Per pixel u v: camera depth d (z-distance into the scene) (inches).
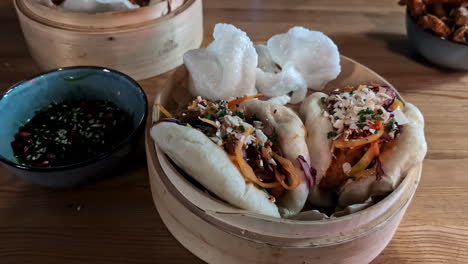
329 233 6.8
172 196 7.3
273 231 6.6
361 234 6.9
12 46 13.8
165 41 11.9
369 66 13.2
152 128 7.6
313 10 16.0
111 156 8.2
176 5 12.1
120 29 11.1
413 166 7.8
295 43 10.4
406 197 7.5
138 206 8.8
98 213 8.6
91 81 10.3
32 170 7.7
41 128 9.6
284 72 10.2
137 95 9.6
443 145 10.5
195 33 13.1
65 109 10.2
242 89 9.9
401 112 8.5
